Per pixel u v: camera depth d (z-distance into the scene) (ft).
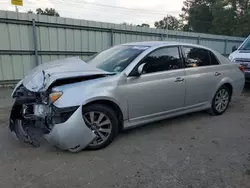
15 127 10.56
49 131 9.68
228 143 11.53
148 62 11.95
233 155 10.27
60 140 9.35
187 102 13.82
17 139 10.75
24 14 24.85
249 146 11.23
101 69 11.71
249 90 25.80
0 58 24.53
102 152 10.37
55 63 12.17
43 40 26.73
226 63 16.07
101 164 9.33
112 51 13.64
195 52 14.30
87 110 10.09
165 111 12.85
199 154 10.31
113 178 8.38
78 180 8.22
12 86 25.50
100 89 10.21
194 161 9.68
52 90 9.70
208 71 14.67
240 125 14.23
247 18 105.29
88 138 9.89
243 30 105.70
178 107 13.42
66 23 27.84
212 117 15.71
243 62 23.76
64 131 9.30
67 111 9.35
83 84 10.06
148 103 11.93
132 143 11.35
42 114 9.98
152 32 36.17
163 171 8.89
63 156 9.88
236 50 26.37
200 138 12.11
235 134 12.75
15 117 10.55
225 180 8.36
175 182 8.20
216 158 9.96
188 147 11.01
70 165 9.20
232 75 16.33
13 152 10.16
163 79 12.32
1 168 8.88
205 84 14.52
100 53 14.42
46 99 9.85
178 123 14.38
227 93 16.39
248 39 26.48
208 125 14.12
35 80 10.63
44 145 10.81
